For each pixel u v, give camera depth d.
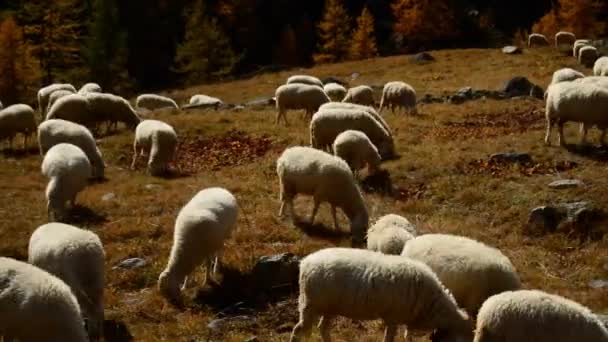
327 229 13.93
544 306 7.75
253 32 80.94
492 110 25.16
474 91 29.27
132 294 11.38
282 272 11.29
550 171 16.36
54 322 8.12
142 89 69.94
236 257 12.34
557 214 13.70
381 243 10.58
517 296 7.89
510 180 16.06
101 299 9.88
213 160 20.19
